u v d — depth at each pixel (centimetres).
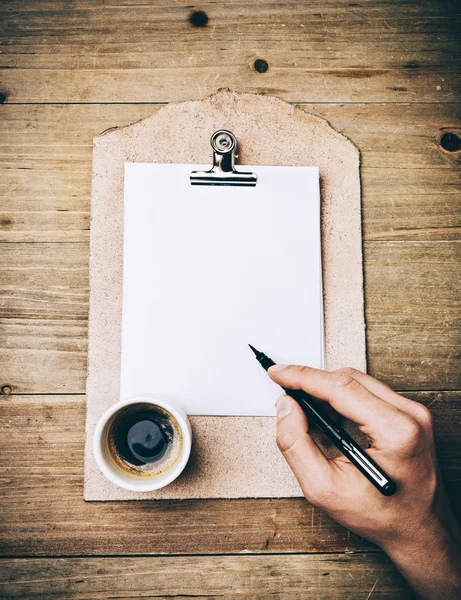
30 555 58
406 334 61
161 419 56
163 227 59
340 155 62
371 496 49
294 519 59
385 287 61
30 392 59
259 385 58
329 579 58
